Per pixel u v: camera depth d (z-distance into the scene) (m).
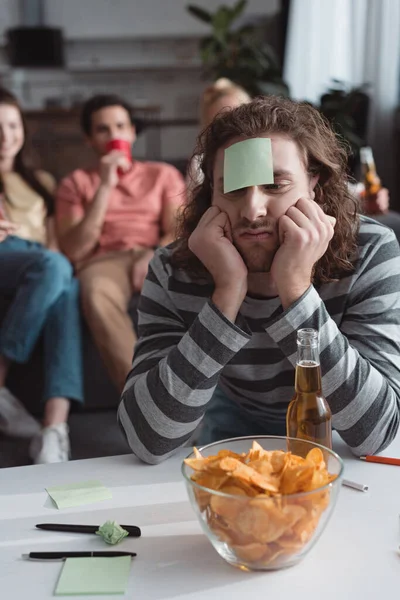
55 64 7.52
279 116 1.09
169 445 1.04
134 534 0.84
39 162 6.43
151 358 1.18
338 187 1.18
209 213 1.08
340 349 1.03
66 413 2.28
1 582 0.77
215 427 1.40
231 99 2.54
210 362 1.01
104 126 2.97
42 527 0.87
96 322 2.44
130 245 2.83
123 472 1.03
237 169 1.03
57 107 7.19
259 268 1.08
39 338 2.46
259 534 0.72
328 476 0.76
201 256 1.06
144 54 7.64
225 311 1.03
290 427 0.92
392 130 5.20
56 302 2.38
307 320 1.02
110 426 2.48
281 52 6.68
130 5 7.46
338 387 1.03
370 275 1.18
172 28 7.48
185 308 1.23
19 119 2.87
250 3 7.24
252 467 0.77
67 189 2.88
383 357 1.12
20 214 2.86
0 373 2.44
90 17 7.53
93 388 2.57
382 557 0.78
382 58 5.12
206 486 0.75
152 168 2.95
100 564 0.78
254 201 1.03
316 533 0.74
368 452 1.05
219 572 0.77
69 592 0.74
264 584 0.74
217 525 0.73
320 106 4.68
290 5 5.86
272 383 1.22
